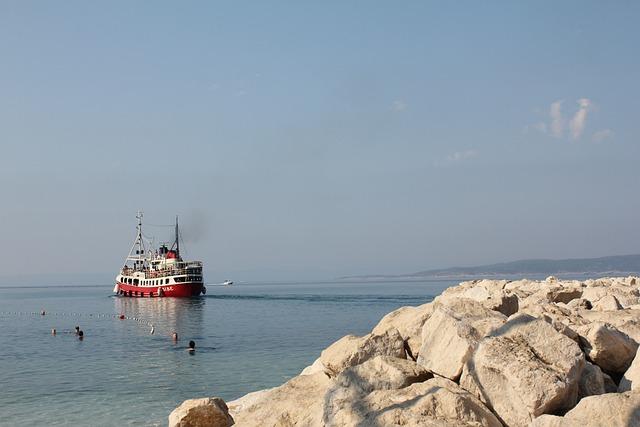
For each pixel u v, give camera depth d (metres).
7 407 31.48
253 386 35.84
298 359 46.75
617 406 9.69
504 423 11.27
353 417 11.18
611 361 13.31
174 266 148.38
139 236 163.88
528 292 30.50
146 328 80.81
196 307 126.56
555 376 11.12
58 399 33.28
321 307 121.62
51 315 115.38
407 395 11.51
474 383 11.92
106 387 36.72
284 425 13.38
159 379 39.19
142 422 27.77
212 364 45.38
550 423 10.01
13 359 51.22
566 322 16.05
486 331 13.11
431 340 13.61
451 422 10.25
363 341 14.62
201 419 17.58
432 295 176.50
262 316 98.19
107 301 175.12
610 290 25.33
